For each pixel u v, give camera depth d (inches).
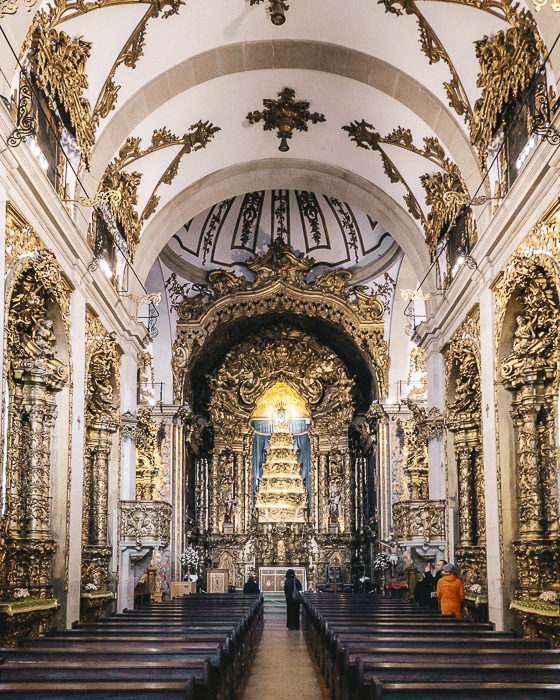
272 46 581.3
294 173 767.1
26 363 462.9
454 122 564.7
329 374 1181.1
